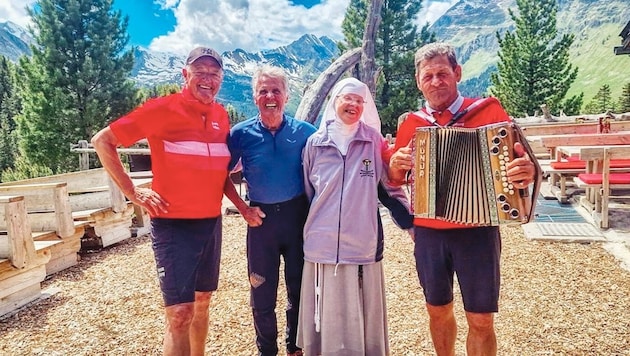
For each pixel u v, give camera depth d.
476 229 2.50
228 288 4.83
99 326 4.03
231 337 3.64
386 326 2.90
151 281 5.22
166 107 2.71
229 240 6.94
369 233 2.75
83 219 6.47
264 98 2.93
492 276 2.48
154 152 2.73
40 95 25.83
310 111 10.51
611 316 3.68
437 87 2.54
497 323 3.66
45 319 4.24
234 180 10.22
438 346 2.74
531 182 2.29
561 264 4.99
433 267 2.62
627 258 5.05
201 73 2.74
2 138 39.69
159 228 2.74
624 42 12.91
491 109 2.50
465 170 2.37
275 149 2.97
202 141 2.79
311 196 2.95
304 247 2.86
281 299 4.39
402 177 2.74
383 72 25.16
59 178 7.77
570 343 3.28
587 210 7.31
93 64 26.66
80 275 5.57
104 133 2.65
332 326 2.74
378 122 3.01
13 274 4.51
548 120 14.80
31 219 5.76
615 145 6.57
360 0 25.91
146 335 3.80
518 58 27.02
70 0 26.55
